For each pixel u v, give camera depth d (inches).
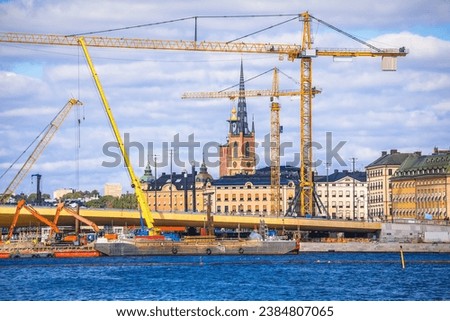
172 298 7066.9
